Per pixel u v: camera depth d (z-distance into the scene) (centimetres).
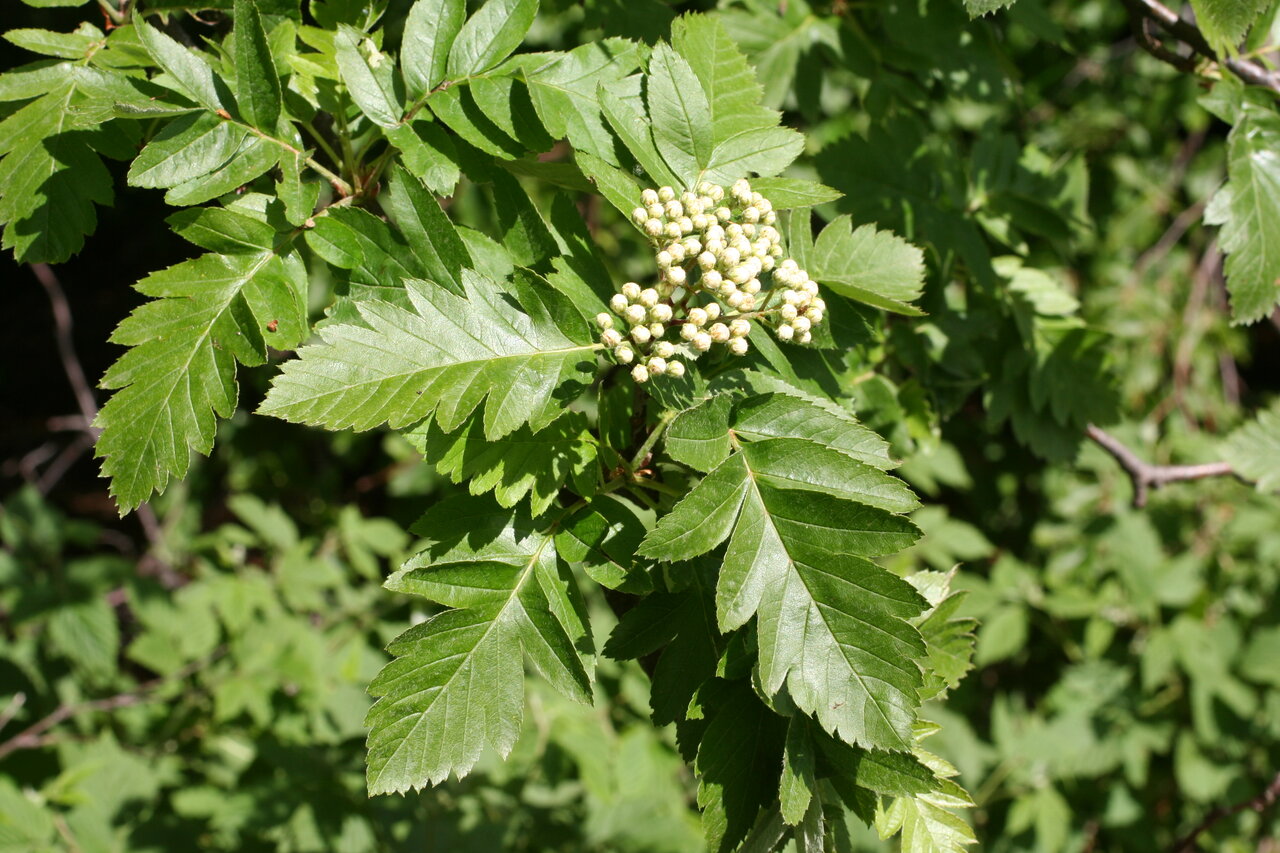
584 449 57
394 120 59
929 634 60
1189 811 130
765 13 76
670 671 57
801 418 56
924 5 77
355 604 109
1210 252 136
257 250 59
